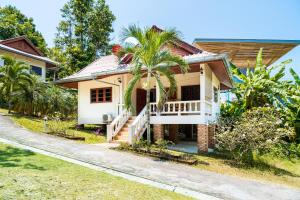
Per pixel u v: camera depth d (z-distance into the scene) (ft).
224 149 44.11
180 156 35.76
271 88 60.23
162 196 20.25
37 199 16.48
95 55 138.10
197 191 22.77
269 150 46.62
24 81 63.82
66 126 57.52
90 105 61.98
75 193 18.43
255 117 42.70
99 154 33.78
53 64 105.29
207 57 40.57
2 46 83.76
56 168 24.48
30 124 52.42
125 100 38.27
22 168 22.89
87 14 140.05
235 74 64.90
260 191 24.40
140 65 38.63
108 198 18.26
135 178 25.02
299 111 57.57
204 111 43.65
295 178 34.19
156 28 48.98
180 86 56.18
